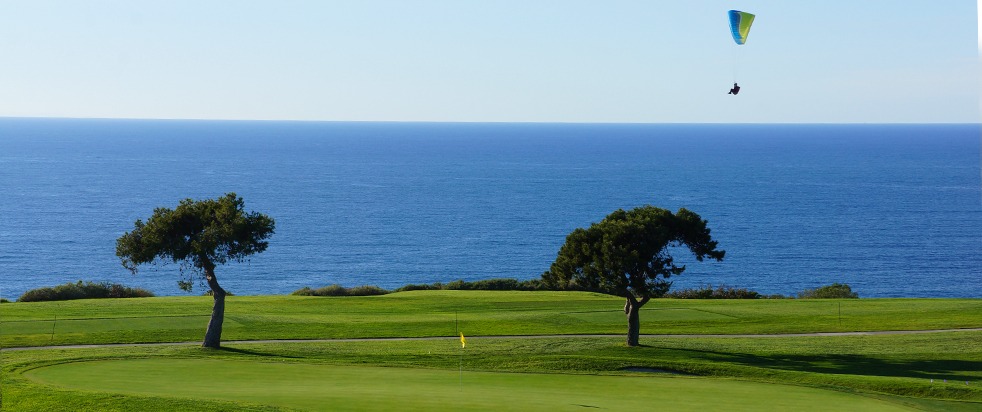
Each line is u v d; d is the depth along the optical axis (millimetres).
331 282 114688
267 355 40438
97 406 25812
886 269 126312
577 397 28391
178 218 43781
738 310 61438
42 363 35062
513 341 48062
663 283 45500
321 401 26828
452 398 27625
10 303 61875
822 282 116812
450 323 55219
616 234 44719
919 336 50219
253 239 44875
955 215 190875
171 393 28438
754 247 145875
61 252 134875
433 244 147625
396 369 34969
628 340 45812
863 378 33781
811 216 188000
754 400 28656
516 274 121562
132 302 63031
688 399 28562
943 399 30359
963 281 117500
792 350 44969
